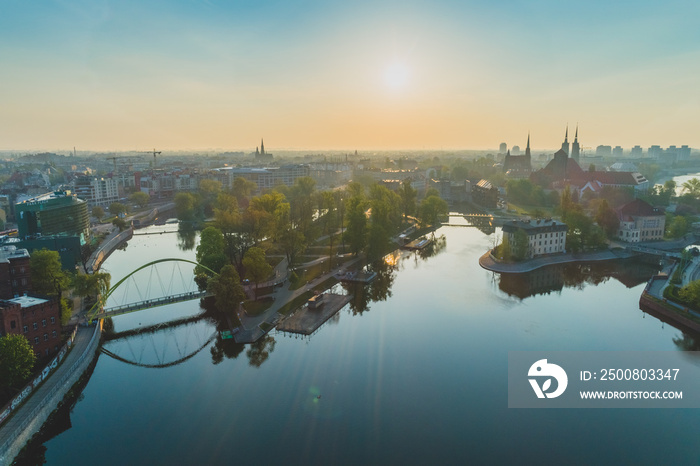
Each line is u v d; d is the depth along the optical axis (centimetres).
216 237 17438
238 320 12975
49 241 17638
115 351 11656
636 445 7944
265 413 8825
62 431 8475
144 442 8044
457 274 18300
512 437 8144
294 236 18200
